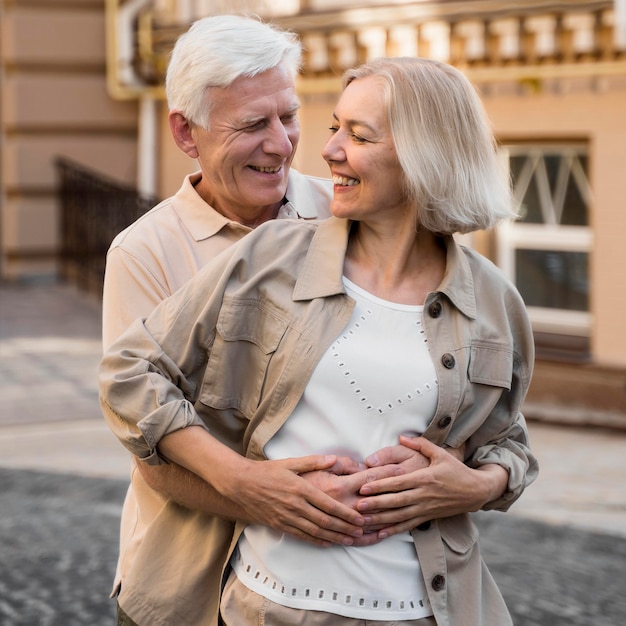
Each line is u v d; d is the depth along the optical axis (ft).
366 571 7.58
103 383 7.80
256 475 7.47
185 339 7.82
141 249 8.88
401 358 7.66
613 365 28.58
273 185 9.04
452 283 7.82
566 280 30.19
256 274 7.80
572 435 27.30
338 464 7.50
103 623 15.81
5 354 33.09
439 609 7.66
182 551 8.18
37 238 44.70
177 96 8.89
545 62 28.66
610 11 27.17
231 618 7.77
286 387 7.67
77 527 19.54
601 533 19.31
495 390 7.96
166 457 7.87
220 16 8.91
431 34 29.99
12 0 43.47
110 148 44.80
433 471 7.56
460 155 7.57
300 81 32.78
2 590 16.89
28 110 43.80
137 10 40.63
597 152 28.55
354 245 7.99
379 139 7.53
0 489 21.49
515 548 18.63
